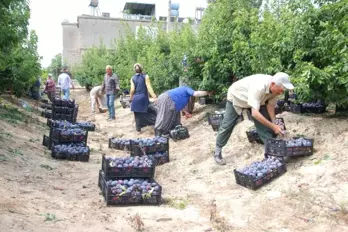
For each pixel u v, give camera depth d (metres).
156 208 5.35
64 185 6.24
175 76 14.40
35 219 4.39
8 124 10.34
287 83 6.35
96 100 18.17
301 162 6.35
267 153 6.66
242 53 9.58
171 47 15.23
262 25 8.51
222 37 10.70
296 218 4.85
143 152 7.71
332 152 6.31
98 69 29.38
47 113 14.66
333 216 4.75
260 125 6.81
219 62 10.73
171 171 7.48
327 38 6.95
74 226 4.41
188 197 5.84
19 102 15.76
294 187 5.62
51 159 7.95
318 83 7.19
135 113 11.85
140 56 20.09
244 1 11.34
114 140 9.66
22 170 6.62
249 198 5.64
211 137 9.34
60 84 18.83
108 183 5.52
